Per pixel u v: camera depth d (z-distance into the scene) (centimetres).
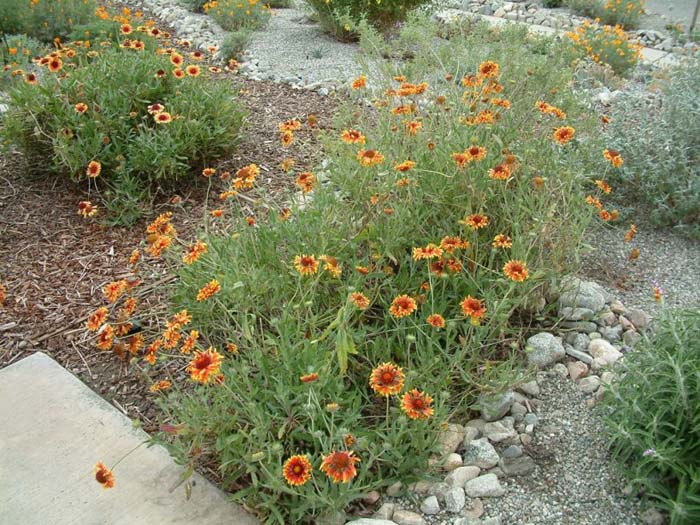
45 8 712
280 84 596
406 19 707
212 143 423
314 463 211
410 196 291
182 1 885
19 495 223
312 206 312
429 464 228
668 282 333
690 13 970
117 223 382
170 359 284
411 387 238
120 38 638
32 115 397
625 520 211
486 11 948
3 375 277
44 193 409
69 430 250
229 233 343
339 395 227
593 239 368
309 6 804
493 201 305
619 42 665
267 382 231
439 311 267
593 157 376
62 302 323
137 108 421
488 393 248
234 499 212
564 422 249
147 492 224
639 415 219
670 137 387
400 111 336
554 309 302
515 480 228
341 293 262
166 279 335
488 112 308
